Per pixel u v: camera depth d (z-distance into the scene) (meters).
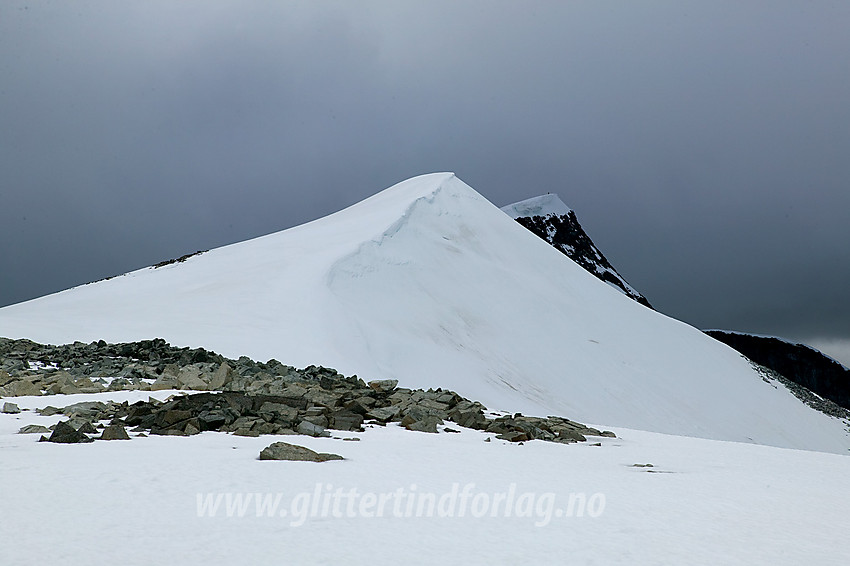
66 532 9.12
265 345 39.97
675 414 64.94
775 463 18.45
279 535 9.38
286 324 45.25
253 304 49.31
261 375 28.45
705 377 79.88
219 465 13.55
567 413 52.59
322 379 28.55
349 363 40.72
